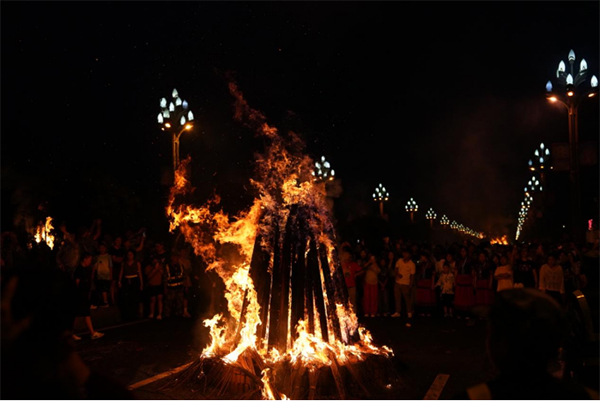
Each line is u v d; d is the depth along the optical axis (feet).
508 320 6.82
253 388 21.77
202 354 24.27
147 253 47.14
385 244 54.13
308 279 24.02
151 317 43.68
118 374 25.40
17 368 6.79
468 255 45.06
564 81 59.98
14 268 7.18
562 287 41.34
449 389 22.89
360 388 22.00
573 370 11.93
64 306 7.02
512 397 6.63
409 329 39.34
